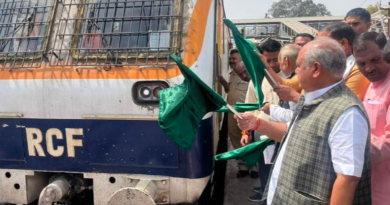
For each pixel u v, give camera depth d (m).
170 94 2.24
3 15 3.39
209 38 3.09
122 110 2.96
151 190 2.92
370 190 1.91
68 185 3.19
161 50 2.97
